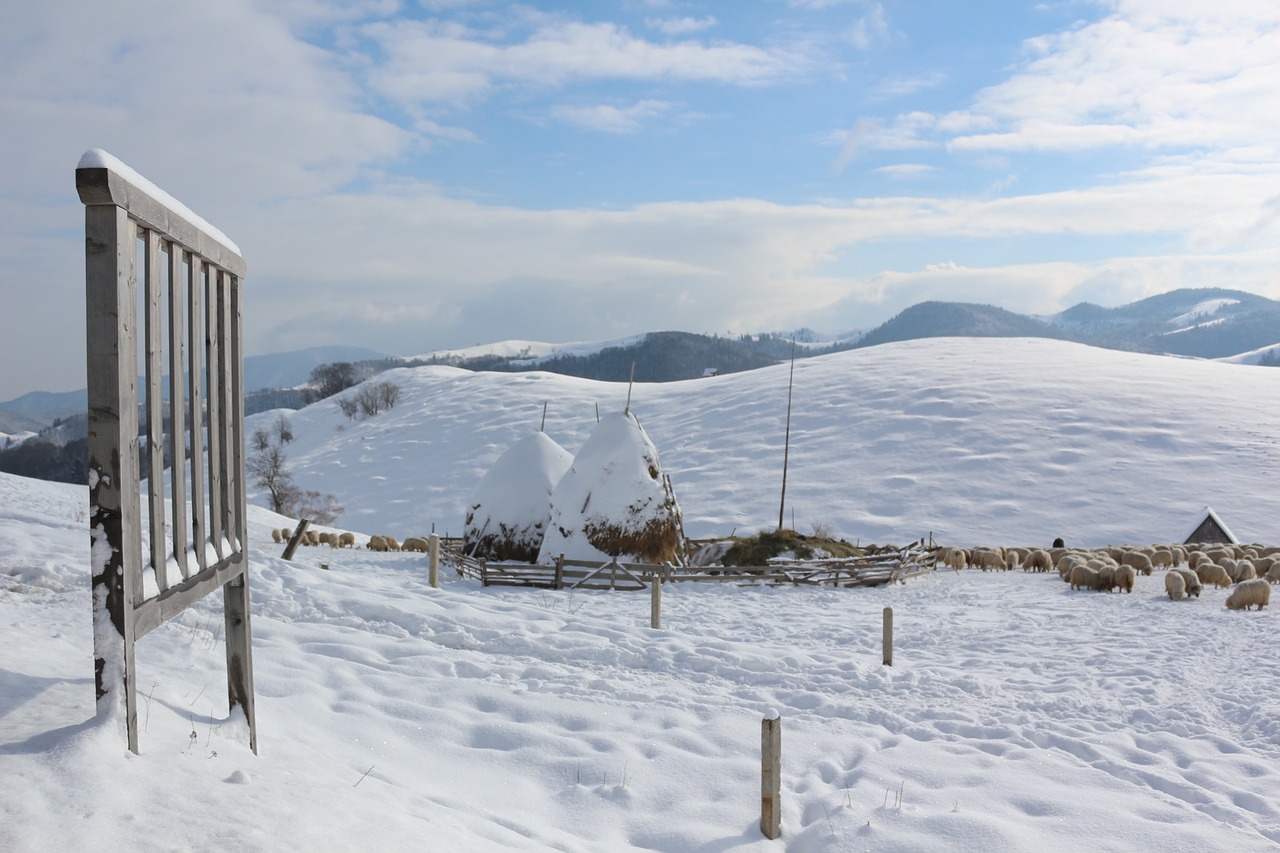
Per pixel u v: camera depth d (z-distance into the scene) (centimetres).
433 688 968
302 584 1494
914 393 8319
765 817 666
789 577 2377
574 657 1214
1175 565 2845
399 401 12344
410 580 2208
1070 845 644
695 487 7344
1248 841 653
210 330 514
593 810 702
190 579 472
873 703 1033
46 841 322
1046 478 6531
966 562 3130
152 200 405
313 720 805
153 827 360
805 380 9300
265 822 405
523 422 10412
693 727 902
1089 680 1187
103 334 373
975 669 1268
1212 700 1070
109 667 399
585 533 2416
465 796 693
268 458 9906
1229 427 7006
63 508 2103
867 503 6506
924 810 697
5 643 646
